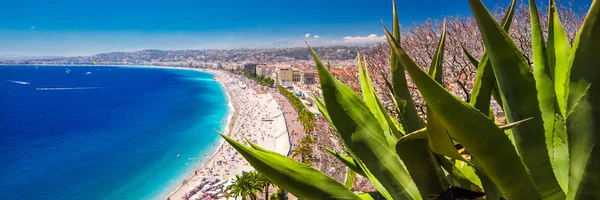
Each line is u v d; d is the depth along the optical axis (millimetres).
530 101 2430
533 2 2570
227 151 67312
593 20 1732
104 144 73188
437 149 2172
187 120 101500
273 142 74812
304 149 36344
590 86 1830
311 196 2514
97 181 51688
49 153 66250
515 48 2344
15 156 63938
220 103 138125
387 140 2852
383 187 2914
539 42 2570
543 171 2426
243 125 94812
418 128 2738
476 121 1786
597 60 1786
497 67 2408
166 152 67562
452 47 10648
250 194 33469
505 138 1852
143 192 48062
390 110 8906
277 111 114875
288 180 2500
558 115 2455
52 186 49500
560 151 2449
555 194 2395
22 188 48562
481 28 2322
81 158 63125
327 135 14898
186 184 50719
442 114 1810
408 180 2736
